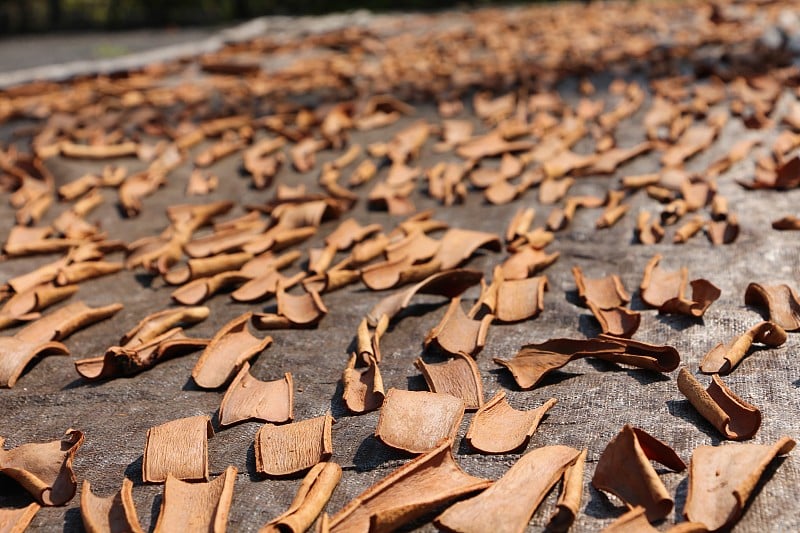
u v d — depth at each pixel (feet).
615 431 1.83
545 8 8.48
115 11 11.54
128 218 3.30
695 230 2.63
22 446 1.88
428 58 5.74
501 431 1.83
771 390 1.90
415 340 2.21
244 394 1.99
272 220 2.96
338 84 5.07
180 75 5.95
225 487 1.69
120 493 1.69
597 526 1.62
